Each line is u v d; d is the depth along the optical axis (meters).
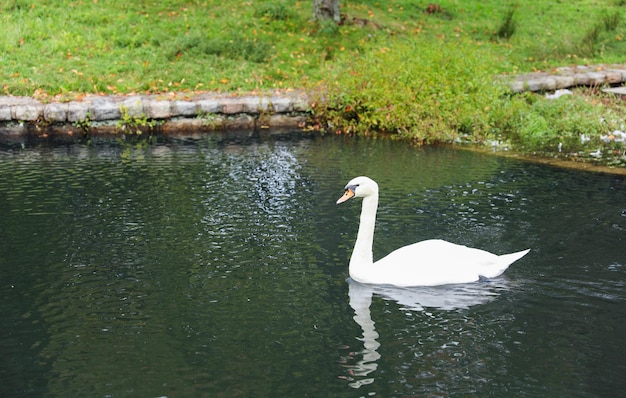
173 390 4.56
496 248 6.91
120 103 12.67
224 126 13.17
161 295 5.95
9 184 9.23
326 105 13.23
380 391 4.54
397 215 7.98
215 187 9.14
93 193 8.84
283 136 12.62
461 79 13.02
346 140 12.33
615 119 13.14
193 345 5.14
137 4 17.83
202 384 4.63
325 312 5.62
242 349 5.07
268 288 6.07
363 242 6.21
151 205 8.35
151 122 12.79
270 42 16.38
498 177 9.64
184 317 5.56
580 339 5.16
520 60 17.30
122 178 9.56
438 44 14.23
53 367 4.86
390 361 4.89
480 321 5.43
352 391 4.54
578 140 12.28
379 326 5.38
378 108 12.67
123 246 7.04
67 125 12.51
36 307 5.75
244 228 7.55
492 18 20.70
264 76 14.88
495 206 8.28
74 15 16.70
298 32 17.14
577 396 4.47
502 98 14.20
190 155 11.01
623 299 5.75
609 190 8.92
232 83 14.41
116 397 4.49
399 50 13.63
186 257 6.76
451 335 5.23
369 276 6.15
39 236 7.31
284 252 6.88
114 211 8.12
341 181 9.46
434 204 8.39
